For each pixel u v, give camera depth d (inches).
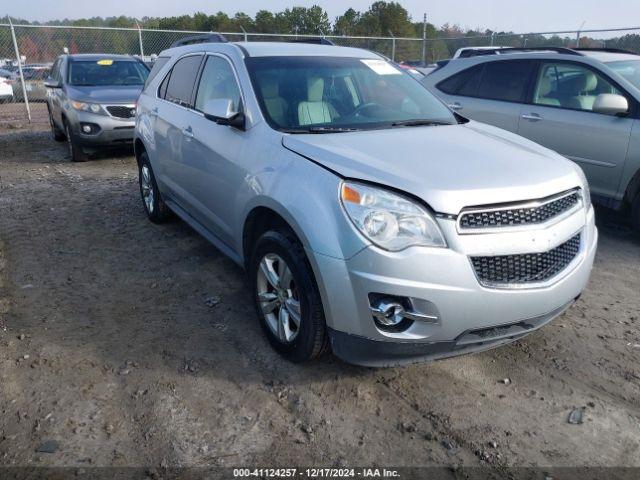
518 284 114.7
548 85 248.1
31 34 596.7
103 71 409.4
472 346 117.9
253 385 126.3
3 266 191.9
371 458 105.7
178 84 202.7
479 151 132.3
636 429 113.7
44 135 491.8
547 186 119.2
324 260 113.0
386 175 113.7
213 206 168.1
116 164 366.9
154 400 121.0
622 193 221.0
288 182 125.3
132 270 189.0
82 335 146.6
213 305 163.8
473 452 107.3
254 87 154.2
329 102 156.9
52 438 109.3
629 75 232.2
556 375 131.4
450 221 108.9
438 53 765.3
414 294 108.0
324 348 125.1
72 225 235.8
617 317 159.2
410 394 123.8
